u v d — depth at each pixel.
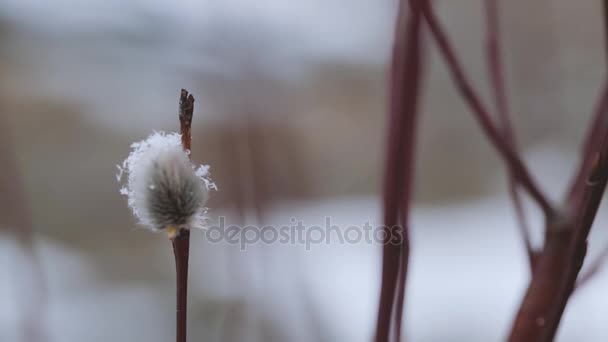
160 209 0.31
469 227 1.22
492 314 0.94
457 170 1.63
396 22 0.37
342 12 1.55
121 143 1.49
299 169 0.79
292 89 1.27
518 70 1.37
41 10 1.32
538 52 1.35
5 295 0.83
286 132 0.91
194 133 0.88
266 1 1.01
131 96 1.37
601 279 0.83
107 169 1.50
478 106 0.38
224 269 1.07
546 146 1.43
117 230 1.36
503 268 1.06
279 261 0.67
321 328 0.73
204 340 0.97
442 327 0.92
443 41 0.37
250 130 0.66
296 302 0.68
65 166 1.47
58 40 1.33
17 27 1.33
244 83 0.74
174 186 0.31
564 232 0.38
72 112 1.44
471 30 1.66
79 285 1.11
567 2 1.58
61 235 1.34
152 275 1.17
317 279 0.95
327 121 1.58
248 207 0.60
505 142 0.39
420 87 0.39
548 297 0.38
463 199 1.51
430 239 1.19
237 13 0.77
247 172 0.61
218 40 0.76
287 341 0.66
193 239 1.18
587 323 0.79
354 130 1.62
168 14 1.13
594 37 1.57
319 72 1.51
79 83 1.38
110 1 1.23
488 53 0.42
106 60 1.29
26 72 1.38
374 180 1.57
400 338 0.36
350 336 0.86
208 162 0.84
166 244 1.33
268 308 0.66
